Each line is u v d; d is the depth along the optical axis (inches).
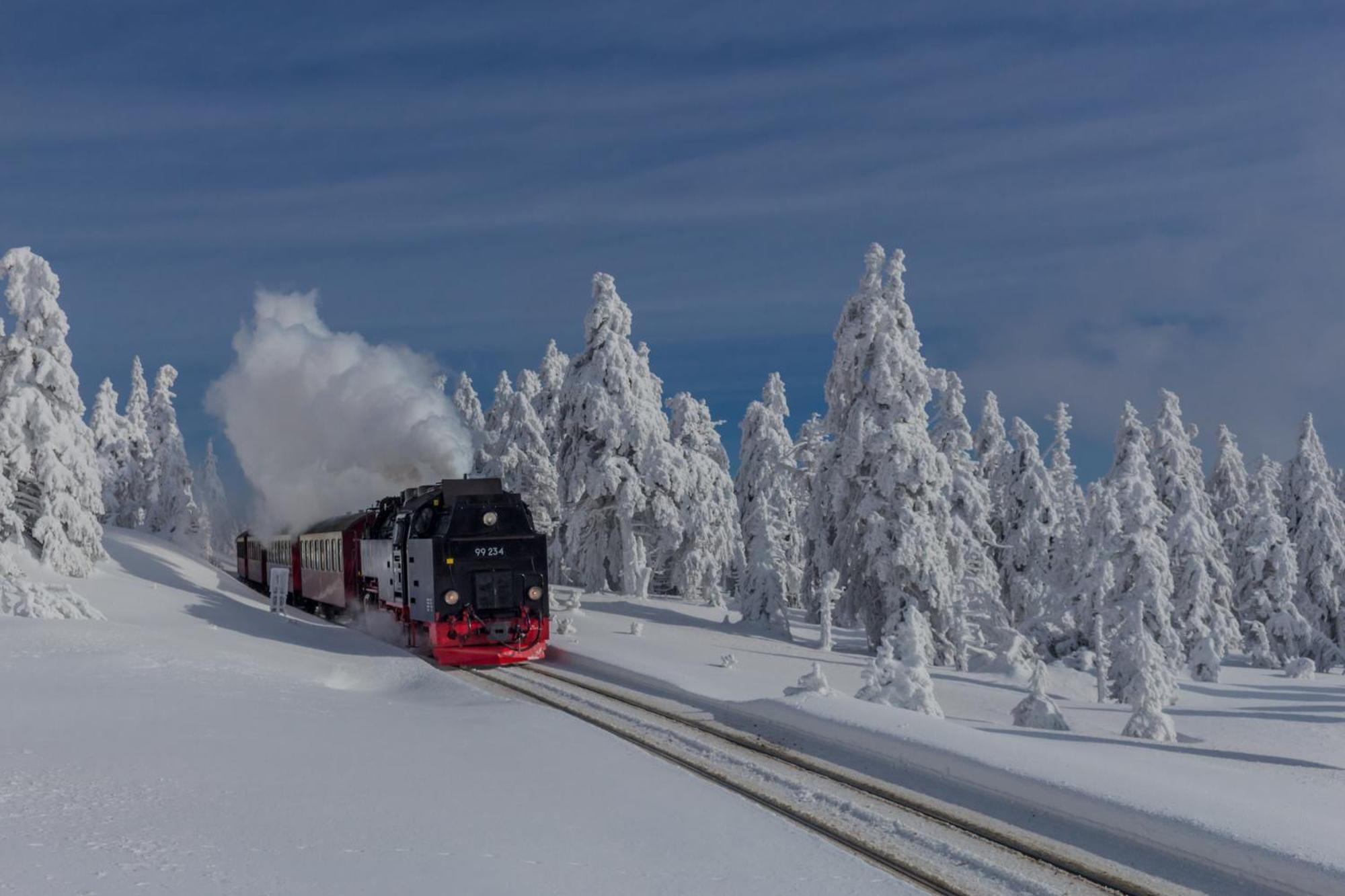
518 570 968.9
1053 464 2365.9
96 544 1475.1
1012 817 412.2
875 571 1492.4
